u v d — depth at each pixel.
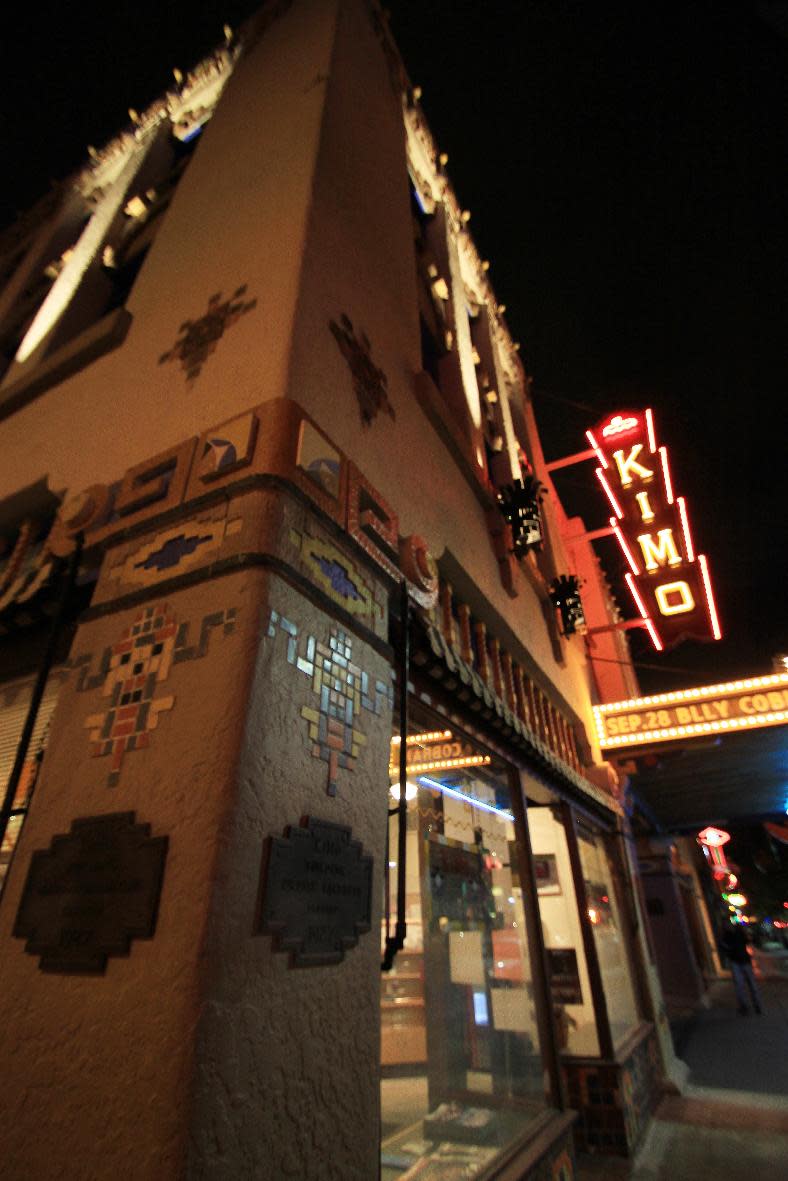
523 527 5.66
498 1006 3.77
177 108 7.34
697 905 20.53
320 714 2.07
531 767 4.97
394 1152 2.95
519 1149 3.20
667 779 9.95
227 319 3.02
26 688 2.96
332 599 2.27
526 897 4.30
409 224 5.22
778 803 12.73
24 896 1.82
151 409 3.04
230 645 1.86
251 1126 1.42
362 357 3.33
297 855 1.78
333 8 5.05
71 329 5.26
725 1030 10.27
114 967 1.55
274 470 2.18
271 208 3.45
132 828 1.72
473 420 5.98
